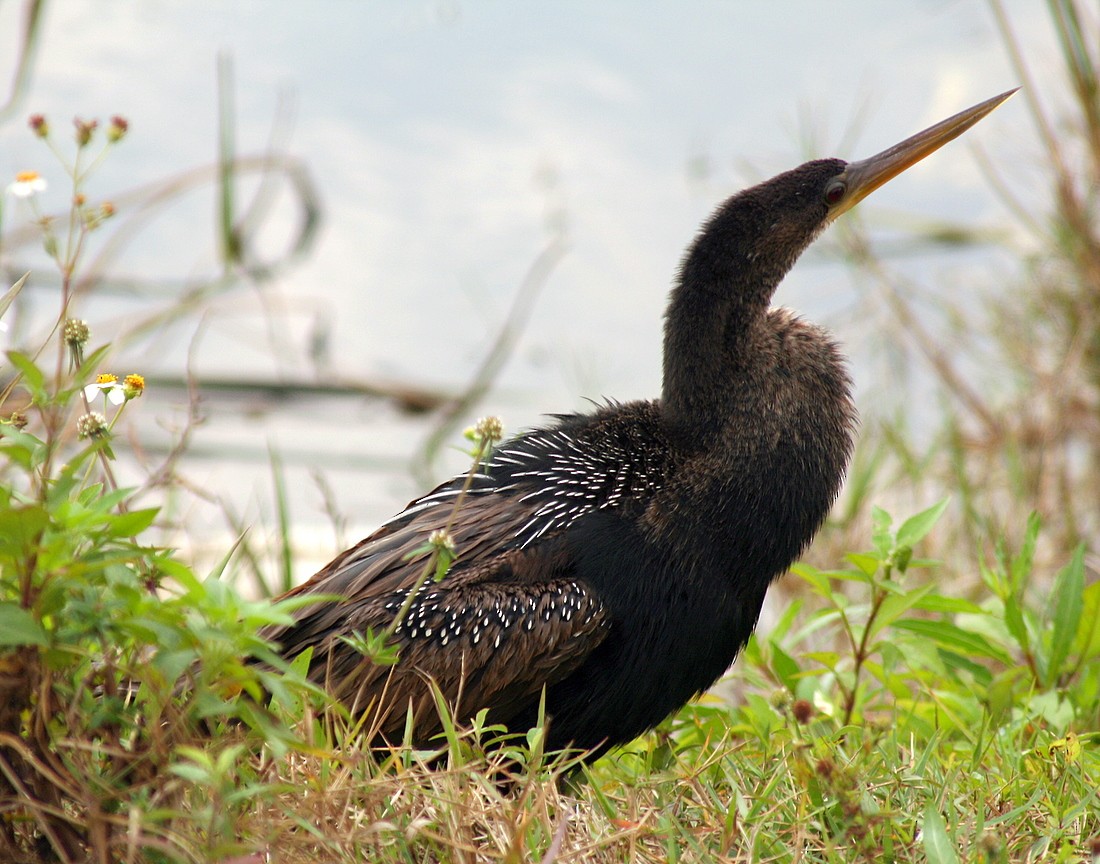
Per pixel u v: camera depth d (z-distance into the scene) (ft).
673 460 32.27
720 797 27.53
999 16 61.26
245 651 20.88
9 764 21.20
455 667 29.60
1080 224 57.67
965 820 25.91
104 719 21.01
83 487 24.57
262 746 23.58
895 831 25.08
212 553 52.19
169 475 34.04
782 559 32.65
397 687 29.55
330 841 21.21
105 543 21.07
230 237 68.59
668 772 28.14
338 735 25.59
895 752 28.68
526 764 27.55
